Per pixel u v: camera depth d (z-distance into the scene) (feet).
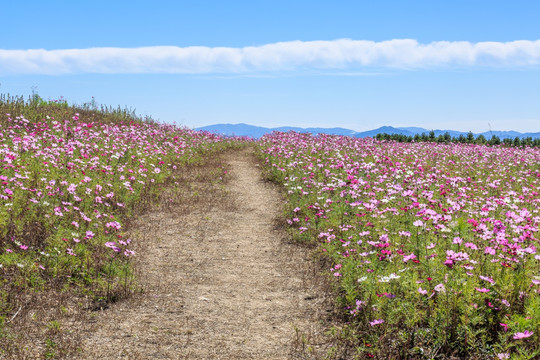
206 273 24.23
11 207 24.72
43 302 17.95
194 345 15.83
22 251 21.50
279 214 37.01
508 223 22.98
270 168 55.52
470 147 82.79
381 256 20.02
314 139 75.36
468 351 14.02
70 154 39.81
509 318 14.67
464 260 16.93
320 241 28.71
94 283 20.66
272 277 23.81
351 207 31.35
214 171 54.03
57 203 27.94
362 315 17.11
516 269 17.31
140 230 30.68
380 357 14.30
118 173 40.42
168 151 59.72
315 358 14.98
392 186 33.12
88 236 23.65
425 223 21.72
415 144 86.07
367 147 66.44
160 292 20.95
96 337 15.75
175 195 40.60
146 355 14.82
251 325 17.78
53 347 14.46
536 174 48.85
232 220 35.37
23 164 34.14
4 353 13.65
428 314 15.81
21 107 64.28
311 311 19.10
